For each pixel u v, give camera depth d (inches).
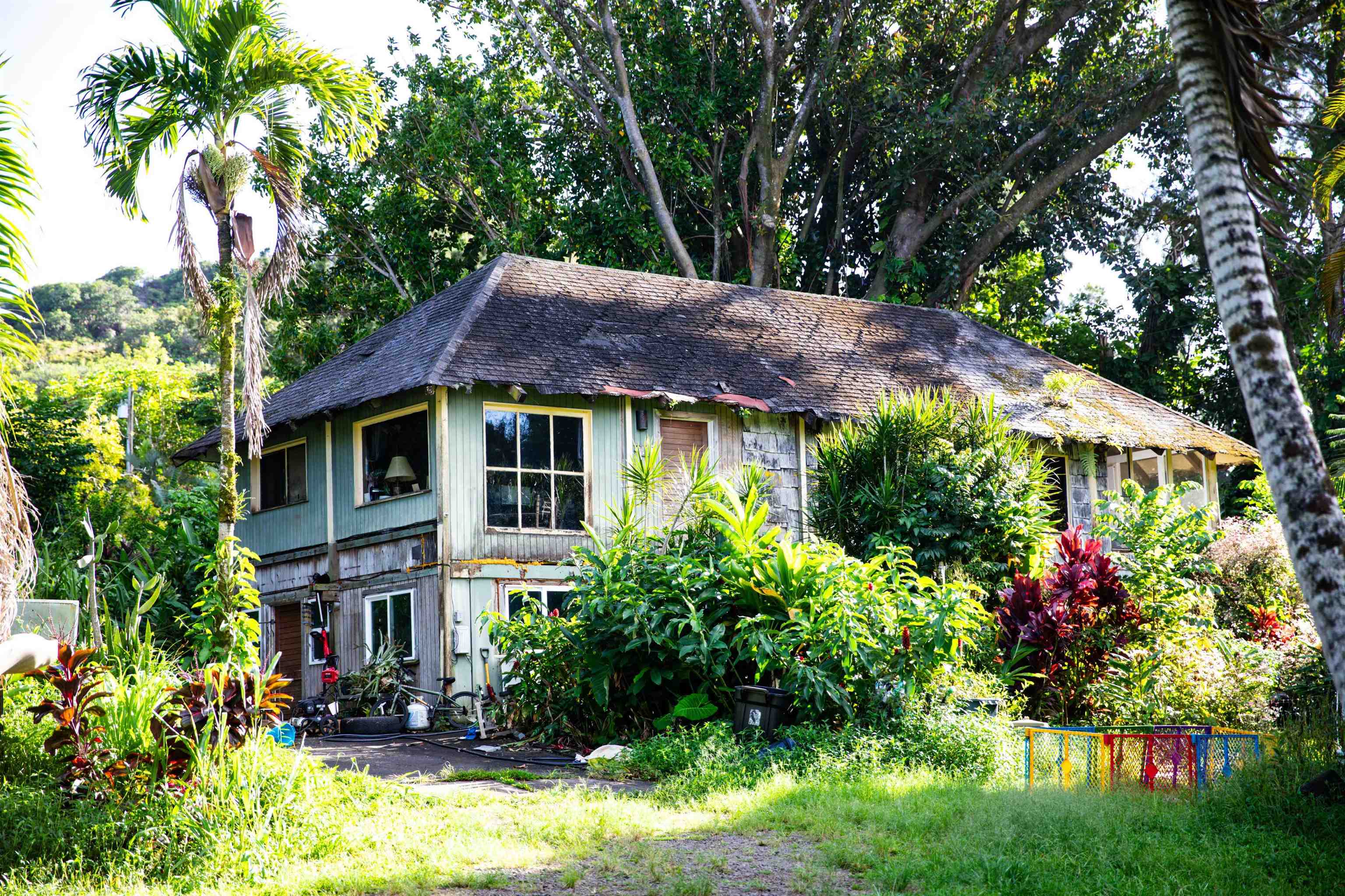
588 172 1429.6
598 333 855.1
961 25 1392.7
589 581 586.9
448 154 1285.7
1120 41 1411.2
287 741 566.3
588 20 1355.8
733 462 839.7
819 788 410.6
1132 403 1046.4
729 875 307.7
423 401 769.6
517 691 616.4
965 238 1412.4
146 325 3472.0
